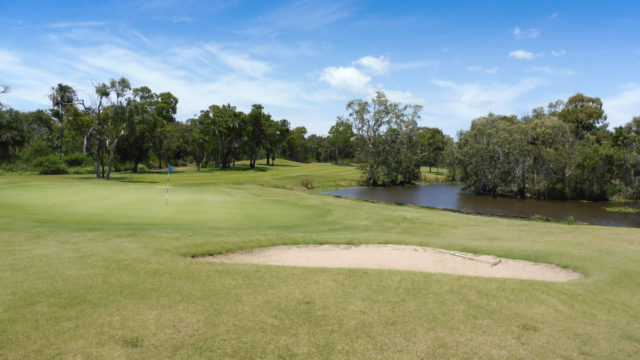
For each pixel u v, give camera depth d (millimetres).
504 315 5785
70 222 11633
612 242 11867
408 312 5730
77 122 53969
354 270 7727
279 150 121000
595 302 6543
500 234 13203
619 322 5777
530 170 41406
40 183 24281
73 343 4426
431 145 77125
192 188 26562
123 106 41281
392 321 5398
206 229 11805
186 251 8938
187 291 6188
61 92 40125
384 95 54719
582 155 38594
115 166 66125
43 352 4219
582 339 5160
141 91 77562
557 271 9023
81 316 5109
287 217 15562
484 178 42906
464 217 17953
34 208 14109
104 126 45625
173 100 94188
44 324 4828
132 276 6719
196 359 4242
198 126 78375
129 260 7637
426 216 17469
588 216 28297
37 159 53219
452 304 6117
